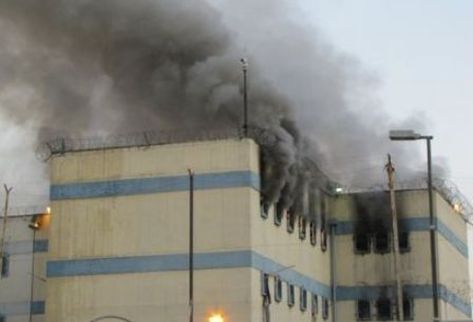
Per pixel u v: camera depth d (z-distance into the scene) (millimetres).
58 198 58375
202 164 56438
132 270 56219
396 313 68438
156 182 56938
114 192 57562
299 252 63250
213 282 54781
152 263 55969
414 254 69125
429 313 67812
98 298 56469
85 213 57750
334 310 69688
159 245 56062
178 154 56969
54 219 58125
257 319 54781
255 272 55094
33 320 66375
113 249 56844
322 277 68062
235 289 54375
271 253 57938
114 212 57312
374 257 69875
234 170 55906
